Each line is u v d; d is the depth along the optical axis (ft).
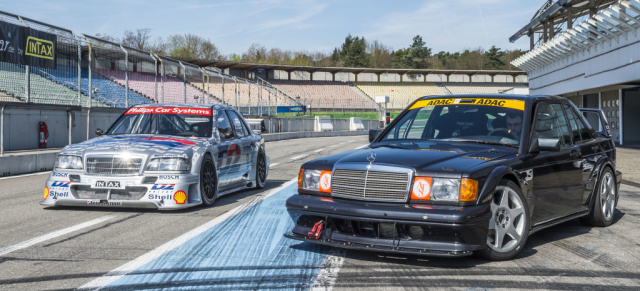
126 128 24.21
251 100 130.72
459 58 418.92
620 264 13.08
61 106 50.26
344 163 13.46
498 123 15.49
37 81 50.98
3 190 27.68
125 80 65.62
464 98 17.02
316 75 256.11
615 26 60.39
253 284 11.17
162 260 13.21
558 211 15.57
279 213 20.42
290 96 223.71
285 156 55.11
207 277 11.69
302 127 156.04
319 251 14.21
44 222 18.40
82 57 56.75
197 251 14.20
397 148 14.66
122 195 20.35
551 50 84.79
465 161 12.95
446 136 15.70
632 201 24.43
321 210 13.01
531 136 14.90
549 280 11.60
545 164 14.89
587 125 18.80
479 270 12.34
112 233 16.57
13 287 10.93
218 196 23.38
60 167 20.93
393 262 13.01
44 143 53.83
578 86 76.79
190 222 18.48
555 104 17.20
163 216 19.67
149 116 24.64
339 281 11.39
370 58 405.80
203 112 24.85
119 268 12.45
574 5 75.46
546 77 94.22
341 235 13.00
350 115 214.48
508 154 14.02
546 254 14.08
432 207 12.05
